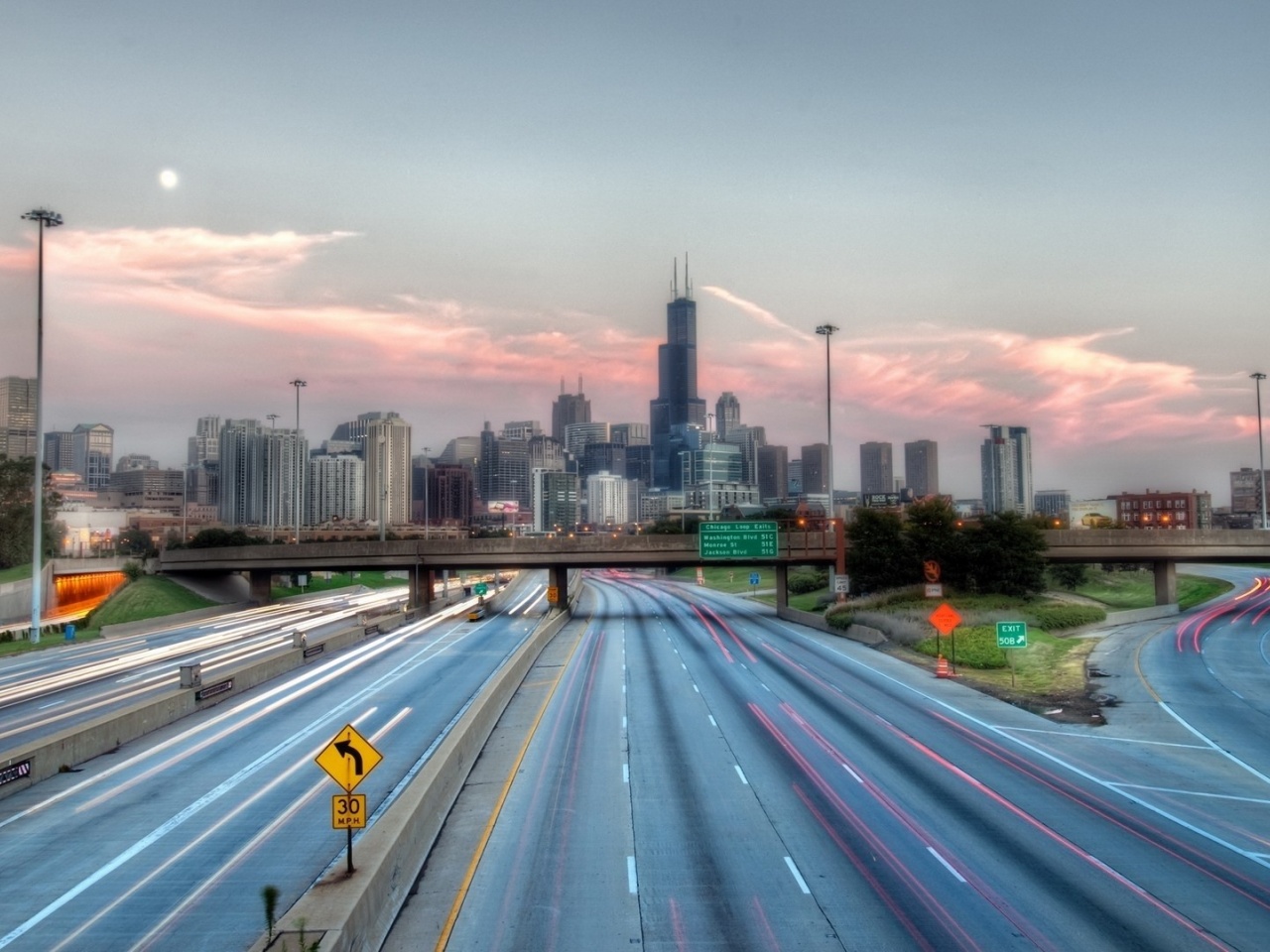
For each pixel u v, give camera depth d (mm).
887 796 26984
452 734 30109
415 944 17203
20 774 27906
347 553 98250
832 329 87312
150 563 108062
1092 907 18703
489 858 21891
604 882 20266
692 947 16969
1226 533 81875
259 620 96000
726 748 33531
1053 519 108125
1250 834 23562
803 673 52750
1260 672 49781
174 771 30172
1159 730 36688
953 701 43500
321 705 42625
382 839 19359
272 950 14195
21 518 117562
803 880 20297
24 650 67125
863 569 90812
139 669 57312
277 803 26266
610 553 90000
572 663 57469
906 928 17719
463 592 137125
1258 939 17234
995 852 22078
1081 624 72938
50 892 19625
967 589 84750
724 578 185500
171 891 19656
